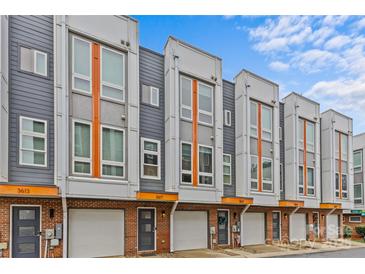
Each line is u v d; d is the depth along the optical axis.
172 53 16.17
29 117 11.95
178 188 15.47
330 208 24.50
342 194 26.62
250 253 16.16
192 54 17.09
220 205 17.95
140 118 15.26
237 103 19.81
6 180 11.00
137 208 14.45
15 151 11.51
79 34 13.05
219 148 17.53
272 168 20.70
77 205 12.57
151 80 15.99
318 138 24.61
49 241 11.79
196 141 16.69
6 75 11.33
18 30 12.07
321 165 26.20
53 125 12.45
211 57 17.95
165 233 15.29
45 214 11.84
